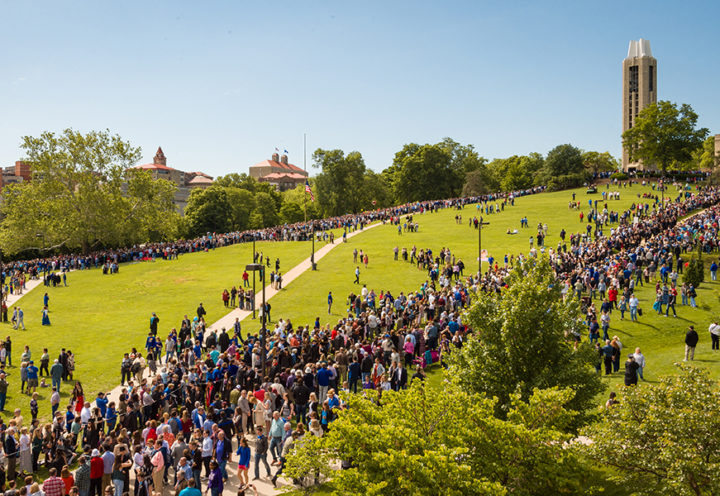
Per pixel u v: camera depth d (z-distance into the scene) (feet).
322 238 234.58
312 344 82.79
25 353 93.40
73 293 170.81
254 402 66.64
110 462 55.42
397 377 73.77
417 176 406.62
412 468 34.12
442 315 98.17
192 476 54.80
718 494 33.22
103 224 244.42
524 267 57.88
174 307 151.23
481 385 51.80
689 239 150.61
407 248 201.57
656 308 108.47
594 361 51.93
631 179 339.36
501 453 38.11
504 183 475.72
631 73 532.32
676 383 40.68
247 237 251.19
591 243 161.38
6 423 79.41
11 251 238.48
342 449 39.88
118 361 109.60
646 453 37.76
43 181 242.78
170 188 274.36
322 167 395.96
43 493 48.85
